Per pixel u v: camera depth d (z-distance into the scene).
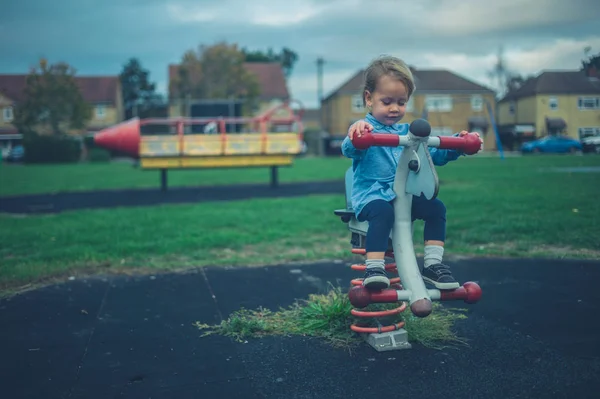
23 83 39.72
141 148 13.23
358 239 3.18
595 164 20.08
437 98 40.03
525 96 26.70
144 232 6.95
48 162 39.47
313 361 2.88
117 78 58.09
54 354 3.05
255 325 3.40
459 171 17.41
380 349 2.99
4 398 2.51
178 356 3.00
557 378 2.57
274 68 62.00
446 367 2.74
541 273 4.68
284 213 8.51
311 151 45.59
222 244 6.20
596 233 6.13
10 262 5.40
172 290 4.45
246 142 13.68
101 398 2.49
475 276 4.64
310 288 4.42
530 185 11.93
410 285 2.76
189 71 50.12
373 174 2.91
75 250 5.84
